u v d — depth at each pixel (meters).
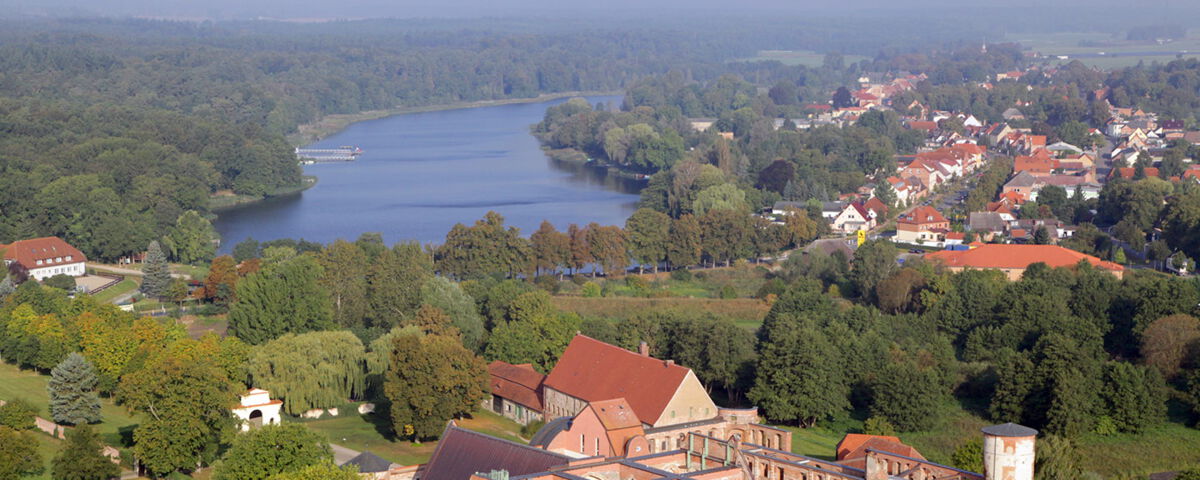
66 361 186.12
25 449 162.62
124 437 176.75
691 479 117.75
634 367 183.12
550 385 191.62
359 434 188.62
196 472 168.00
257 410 189.00
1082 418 195.50
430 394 181.38
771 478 128.25
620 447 146.25
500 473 120.31
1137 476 183.00
